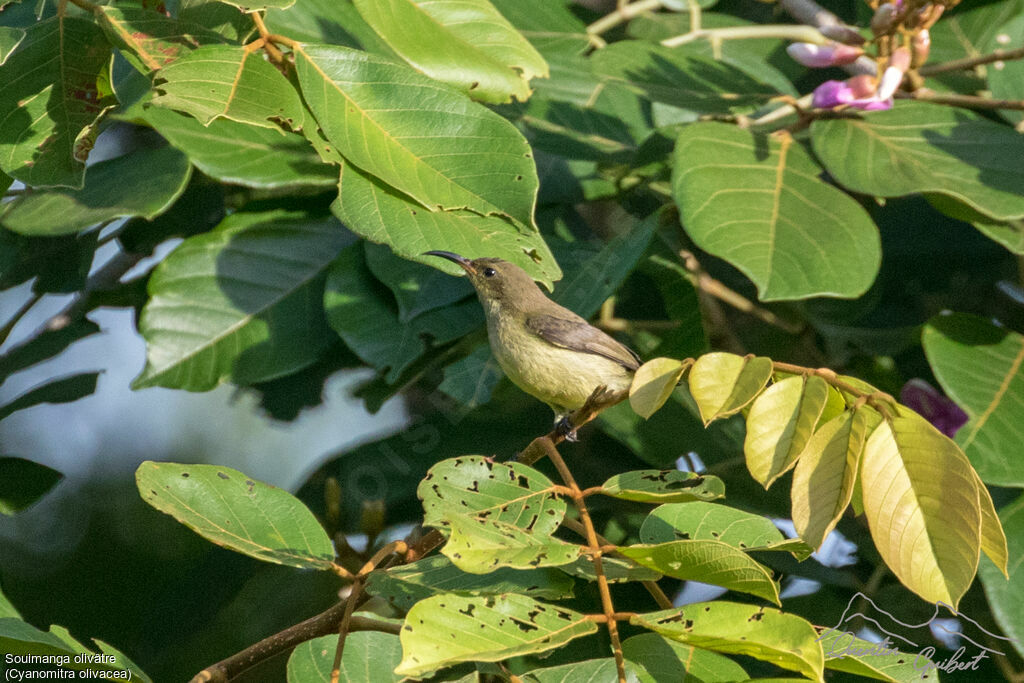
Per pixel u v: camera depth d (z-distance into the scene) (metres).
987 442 3.52
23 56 2.93
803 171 3.43
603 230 5.16
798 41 4.84
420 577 2.50
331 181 3.94
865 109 3.82
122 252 4.97
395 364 3.94
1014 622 3.35
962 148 3.74
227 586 4.89
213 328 4.06
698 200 3.26
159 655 4.80
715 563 2.05
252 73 2.71
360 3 3.07
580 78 4.70
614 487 2.36
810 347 5.36
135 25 2.87
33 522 7.70
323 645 2.60
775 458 2.03
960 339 3.77
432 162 2.93
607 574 2.41
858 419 2.02
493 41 3.20
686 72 4.43
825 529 1.97
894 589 4.12
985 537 2.01
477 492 2.28
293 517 2.57
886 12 3.76
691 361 2.13
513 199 2.91
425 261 3.27
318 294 4.21
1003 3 4.88
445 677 3.34
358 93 2.93
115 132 5.75
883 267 5.21
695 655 2.47
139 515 7.82
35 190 3.82
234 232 4.23
